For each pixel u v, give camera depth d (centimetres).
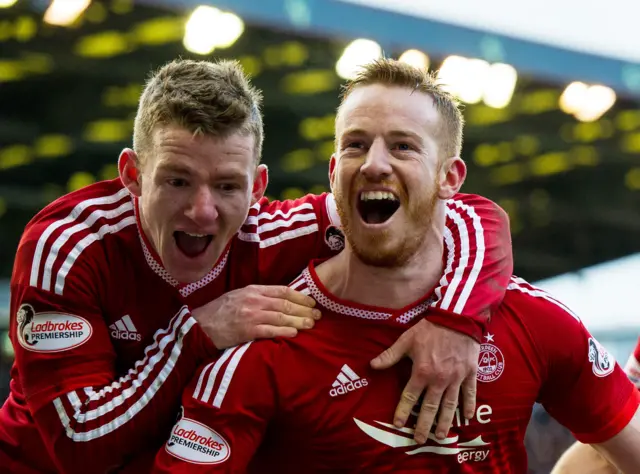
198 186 203
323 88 821
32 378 212
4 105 827
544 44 695
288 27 608
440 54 659
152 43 721
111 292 223
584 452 250
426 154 204
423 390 204
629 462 226
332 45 747
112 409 203
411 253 207
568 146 950
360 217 204
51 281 214
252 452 201
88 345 214
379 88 205
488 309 207
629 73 739
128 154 219
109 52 730
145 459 214
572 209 1096
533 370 214
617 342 1111
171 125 202
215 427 198
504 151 973
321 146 948
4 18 670
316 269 221
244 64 766
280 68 784
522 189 1077
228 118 201
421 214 205
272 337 206
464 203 242
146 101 213
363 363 205
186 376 206
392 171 201
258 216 239
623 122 896
